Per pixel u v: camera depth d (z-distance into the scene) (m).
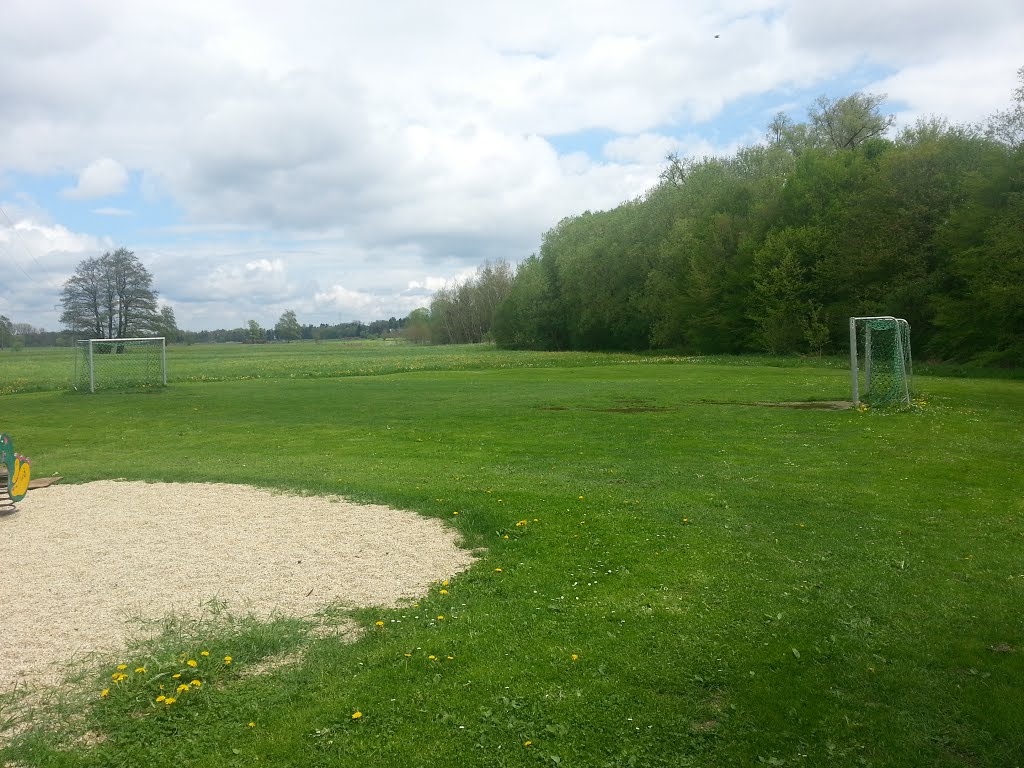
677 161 78.88
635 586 7.52
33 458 17.09
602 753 4.59
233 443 18.77
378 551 8.96
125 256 82.00
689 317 66.31
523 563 8.34
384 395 30.25
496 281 141.12
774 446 16.17
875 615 6.67
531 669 5.68
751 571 7.94
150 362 42.97
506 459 15.35
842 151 57.44
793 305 54.12
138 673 5.62
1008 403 23.09
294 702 5.28
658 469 13.87
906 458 14.45
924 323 45.56
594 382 34.25
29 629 6.65
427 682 5.50
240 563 8.55
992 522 9.78
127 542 9.47
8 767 4.51
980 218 40.09
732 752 4.59
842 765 4.43
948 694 5.24
